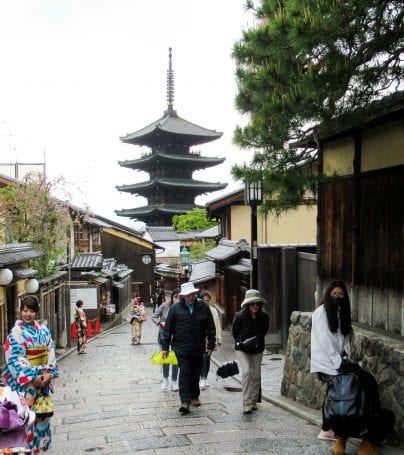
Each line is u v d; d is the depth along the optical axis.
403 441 5.72
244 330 7.57
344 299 5.67
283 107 5.65
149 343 23.09
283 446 5.75
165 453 5.66
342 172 8.54
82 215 23.80
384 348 6.34
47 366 5.17
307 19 5.23
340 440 5.35
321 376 5.55
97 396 10.07
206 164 66.06
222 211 27.48
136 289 50.22
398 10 5.53
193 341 7.55
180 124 65.44
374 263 7.51
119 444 6.17
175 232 61.34
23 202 19.02
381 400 6.24
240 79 6.57
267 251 14.41
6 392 3.98
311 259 13.23
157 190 66.12
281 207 6.54
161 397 9.42
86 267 29.45
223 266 23.55
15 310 15.52
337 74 5.36
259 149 6.50
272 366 12.68
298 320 8.80
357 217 7.99
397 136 6.99
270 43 5.98
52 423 7.72
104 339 25.39
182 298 7.62
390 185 7.15
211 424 6.93
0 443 3.77
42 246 19.45
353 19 5.33
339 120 5.81
